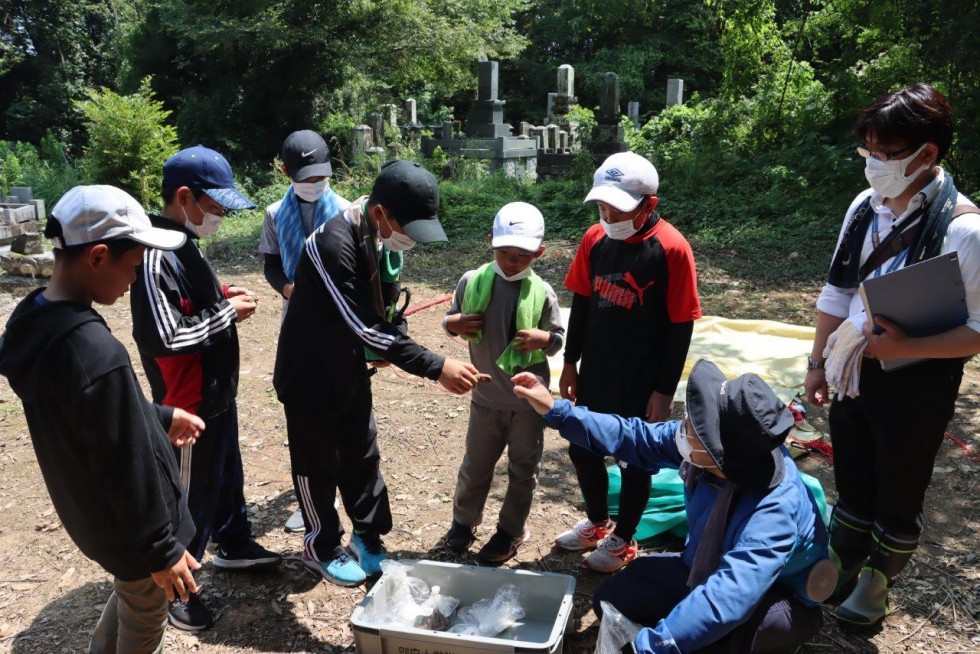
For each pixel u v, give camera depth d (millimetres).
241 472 3461
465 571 3111
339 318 3104
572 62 34062
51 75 27875
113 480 2129
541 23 34781
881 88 12453
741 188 11891
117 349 2123
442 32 21375
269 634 3156
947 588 3332
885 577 2971
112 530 2197
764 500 2383
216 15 20406
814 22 13461
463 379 3014
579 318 3445
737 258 9305
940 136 2527
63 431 2109
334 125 21422
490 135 18891
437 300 7418
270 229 4012
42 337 2061
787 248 9469
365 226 3039
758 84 14039
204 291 2932
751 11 13438
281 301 8203
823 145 12203
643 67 32156
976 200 9930
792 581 2527
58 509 2279
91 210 2098
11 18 28062
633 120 22703
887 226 2773
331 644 3100
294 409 3213
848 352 2680
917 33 11523
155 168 14383
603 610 2510
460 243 10812
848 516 3062
